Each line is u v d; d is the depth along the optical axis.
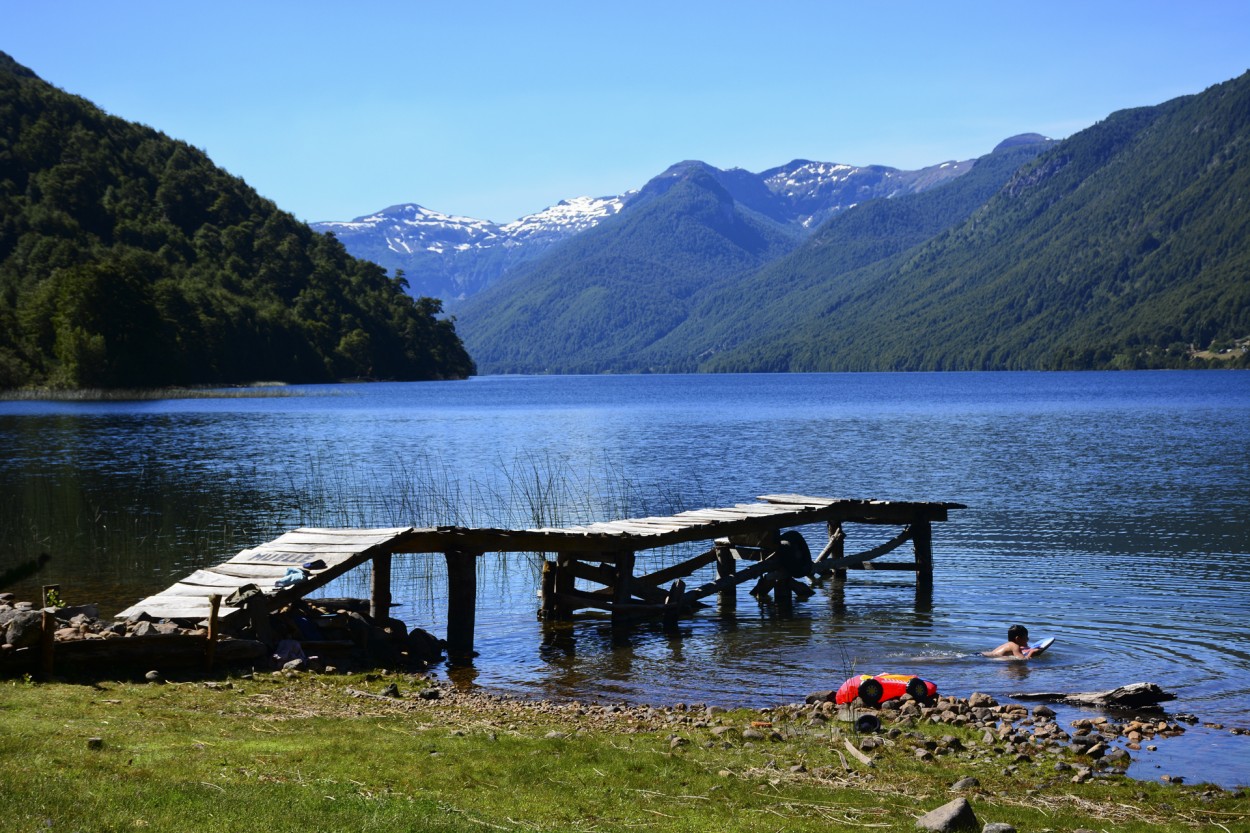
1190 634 22.11
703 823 10.63
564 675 19.62
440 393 180.62
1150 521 37.44
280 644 18.36
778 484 49.06
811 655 21.25
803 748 14.09
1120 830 11.10
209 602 18.17
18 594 24.88
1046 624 23.34
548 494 44.53
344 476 51.34
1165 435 76.06
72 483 47.25
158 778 10.48
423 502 42.22
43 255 190.50
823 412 117.06
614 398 165.88
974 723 16.02
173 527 35.41
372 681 17.70
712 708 16.64
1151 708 17.02
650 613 24.12
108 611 23.27
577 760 12.69
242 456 61.12
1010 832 10.59
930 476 51.91
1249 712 16.78
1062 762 13.95
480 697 17.28
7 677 14.73
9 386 137.12
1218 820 11.70
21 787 9.61
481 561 32.50
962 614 24.77
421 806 10.28
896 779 12.83
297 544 22.41
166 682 15.55
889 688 17.23
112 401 129.50
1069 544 33.25
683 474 53.47
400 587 28.67
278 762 11.62
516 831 9.85
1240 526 36.16
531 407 131.50
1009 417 101.88
